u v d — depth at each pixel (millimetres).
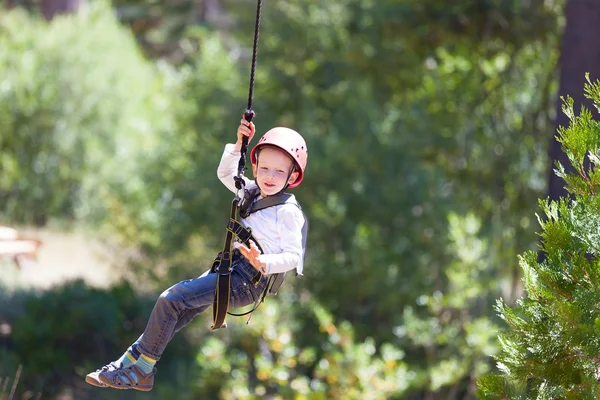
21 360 29562
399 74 38844
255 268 10539
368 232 32750
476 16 33125
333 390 26656
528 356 11422
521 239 32875
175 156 37469
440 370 28594
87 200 51281
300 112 38500
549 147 31188
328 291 33906
